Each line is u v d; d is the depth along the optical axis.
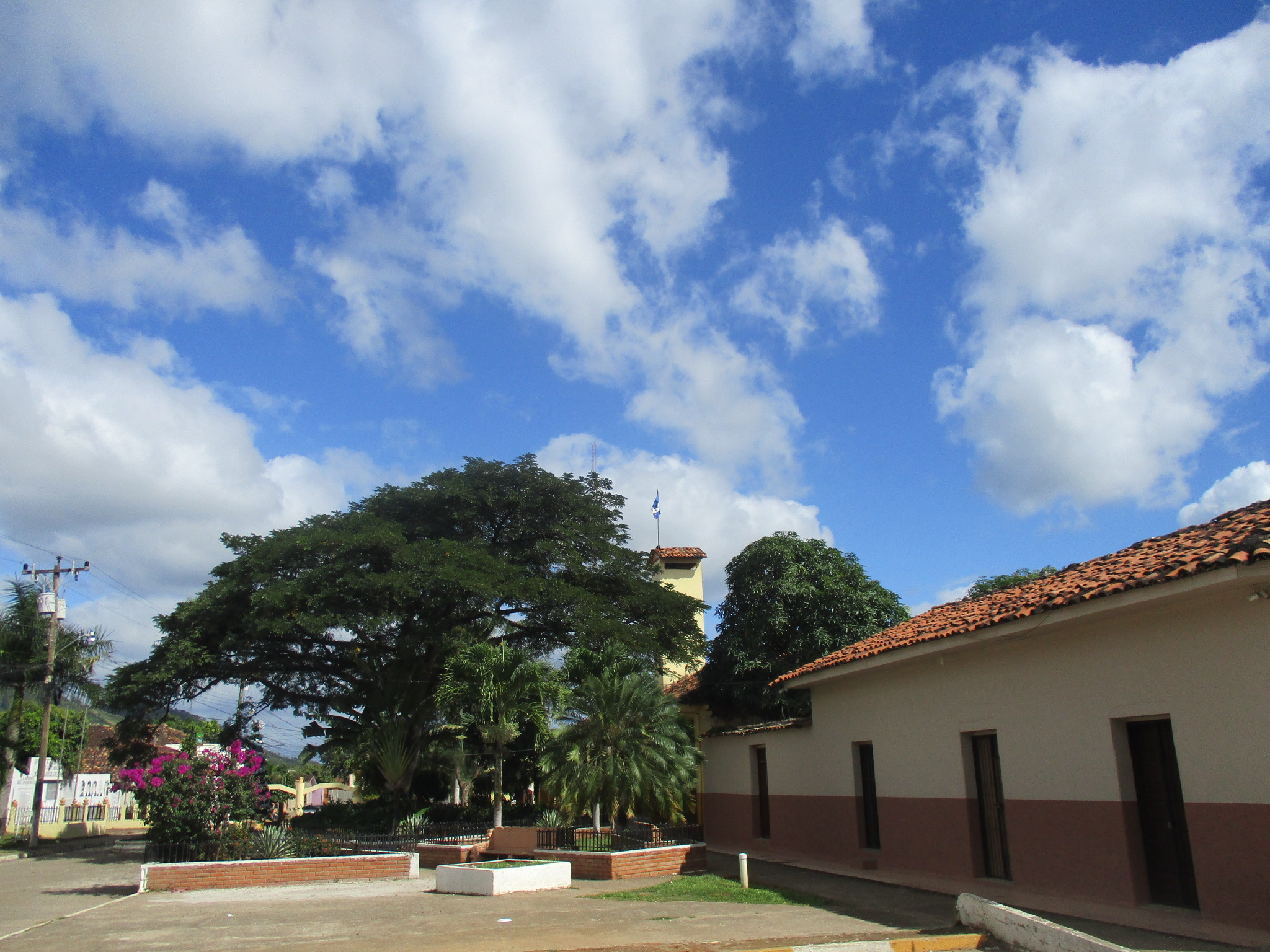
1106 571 12.19
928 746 15.48
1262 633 9.49
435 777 32.38
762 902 13.32
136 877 21.08
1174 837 10.84
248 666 29.31
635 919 11.76
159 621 28.72
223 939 10.52
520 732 22.16
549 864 16.03
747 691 26.69
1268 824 9.28
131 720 29.53
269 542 28.28
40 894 17.34
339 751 31.52
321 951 9.51
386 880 17.44
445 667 24.56
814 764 19.61
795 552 27.27
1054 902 11.98
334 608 26.19
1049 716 12.58
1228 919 9.60
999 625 12.71
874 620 25.77
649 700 18.86
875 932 10.25
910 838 15.80
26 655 36.06
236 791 18.20
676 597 30.61
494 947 9.55
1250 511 12.35
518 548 30.77
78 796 49.53
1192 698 10.27
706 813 25.70
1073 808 12.02
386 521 29.14
